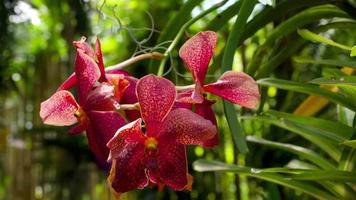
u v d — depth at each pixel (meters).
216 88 0.33
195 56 0.33
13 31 1.38
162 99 0.31
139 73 1.00
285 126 0.46
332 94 0.42
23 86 1.62
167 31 0.48
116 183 0.31
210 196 1.06
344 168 0.44
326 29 0.49
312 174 0.40
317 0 0.47
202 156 0.97
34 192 1.59
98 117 0.32
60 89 0.35
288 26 0.48
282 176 0.45
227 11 0.48
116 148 0.31
